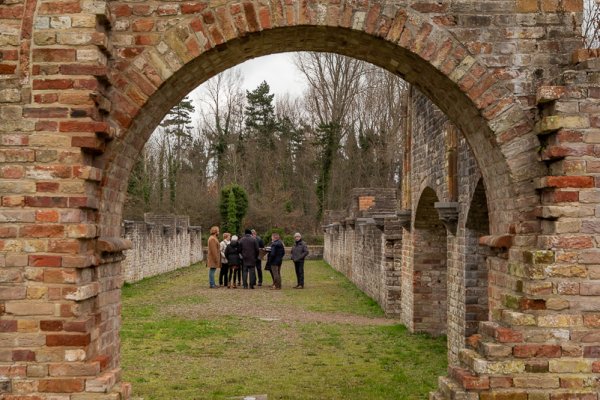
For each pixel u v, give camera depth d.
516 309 5.50
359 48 6.13
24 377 4.95
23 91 5.07
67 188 5.04
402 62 6.10
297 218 46.91
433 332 13.14
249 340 12.45
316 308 17.23
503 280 5.98
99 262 5.37
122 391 5.19
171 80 5.60
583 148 5.32
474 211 9.34
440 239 13.21
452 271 10.61
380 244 17.34
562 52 5.68
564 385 5.32
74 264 4.98
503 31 5.68
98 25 5.20
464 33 5.66
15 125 5.05
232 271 25.27
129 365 10.20
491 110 5.65
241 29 5.50
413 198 13.38
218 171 49.19
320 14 5.54
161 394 8.47
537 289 5.33
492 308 6.28
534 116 5.65
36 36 5.10
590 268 5.31
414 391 8.71
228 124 50.12
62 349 4.96
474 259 9.60
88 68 5.09
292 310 16.81
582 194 5.30
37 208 5.02
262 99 52.81
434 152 11.52
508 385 5.35
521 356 5.36
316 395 8.48
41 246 4.98
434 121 11.55
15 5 5.14
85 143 5.07
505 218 5.99
